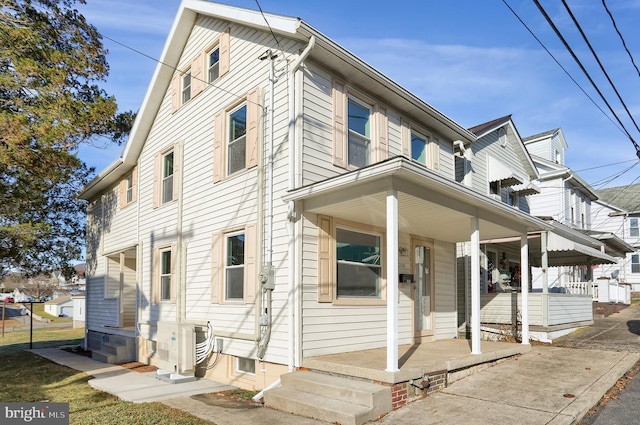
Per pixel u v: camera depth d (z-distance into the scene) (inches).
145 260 496.7
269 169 328.2
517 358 357.1
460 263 539.2
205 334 382.0
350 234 343.6
